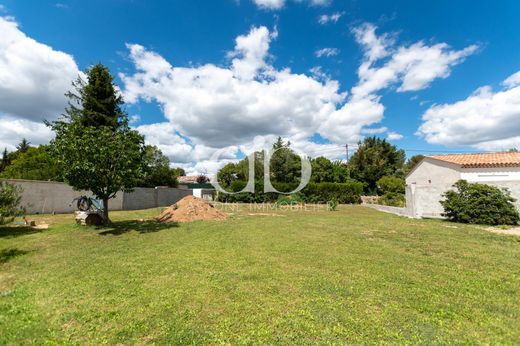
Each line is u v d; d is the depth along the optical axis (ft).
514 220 31.83
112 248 20.49
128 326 8.89
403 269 14.52
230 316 9.40
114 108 72.54
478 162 52.16
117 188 30.86
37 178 56.95
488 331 8.32
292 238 23.38
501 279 12.95
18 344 8.13
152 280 13.16
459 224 32.63
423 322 8.85
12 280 14.07
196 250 19.26
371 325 8.65
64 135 28.86
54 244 22.44
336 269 14.55
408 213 45.34
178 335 8.25
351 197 86.79
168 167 98.07
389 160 136.26
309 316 9.27
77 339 8.30
